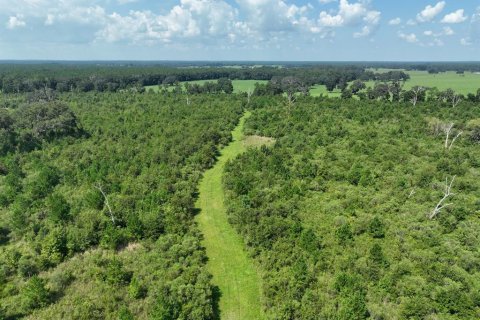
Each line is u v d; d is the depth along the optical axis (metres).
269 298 40.44
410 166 74.19
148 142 89.69
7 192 60.94
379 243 48.59
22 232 50.91
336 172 70.75
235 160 79.94
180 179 69.38
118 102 144.50
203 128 101.44
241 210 56.50
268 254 46.94
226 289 43.72
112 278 41.16
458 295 37.16
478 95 147.38
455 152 82.88
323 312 37.03
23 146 84.62
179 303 38.12
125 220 53.59
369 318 36.38
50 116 94.06
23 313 37.69
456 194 61.28
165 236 50.19
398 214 56.09
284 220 53.59
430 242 48.19
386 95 163.12
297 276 41.19
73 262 45.47
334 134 97.56
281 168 71.62
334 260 45.03
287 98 156.75
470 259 44.09
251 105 144.12
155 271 43.47
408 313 36.56
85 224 50.97
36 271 44.06
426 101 149.75
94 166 71.50
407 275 42.28
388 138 94.50
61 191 63.38
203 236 54.38
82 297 39.75
